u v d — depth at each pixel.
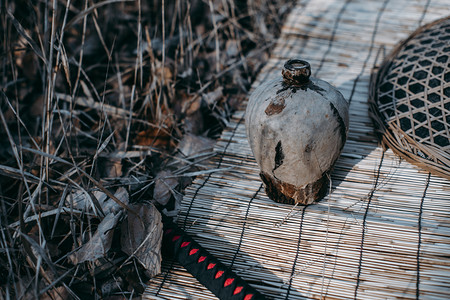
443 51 1.04
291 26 1.41
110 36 1.43
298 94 0.84
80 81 1.21
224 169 1.02
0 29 1.24
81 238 0.89
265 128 0.84
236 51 1.40
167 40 1.40
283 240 0.90
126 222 0.91
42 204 0.95
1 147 1.13
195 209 0.96
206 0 1.51
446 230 0.88
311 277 0.85
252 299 0.79
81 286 0.87
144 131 1.15
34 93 1.26
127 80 1.28
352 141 1.06
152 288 0.86
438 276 0.83
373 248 0.87
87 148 1.12
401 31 1.34
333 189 0.97
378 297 0.81
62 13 1.41
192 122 1.17
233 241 0.90
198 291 0.85
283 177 0.88
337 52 1.31
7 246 0.85
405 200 0.94
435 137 0.98
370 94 1.11
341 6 1.46
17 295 0.84
